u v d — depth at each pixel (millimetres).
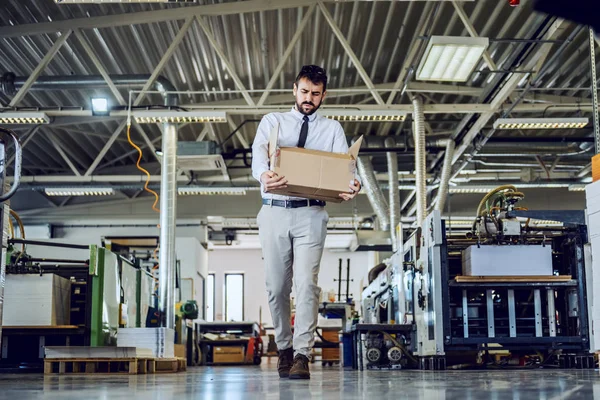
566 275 5273
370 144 12953
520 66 9000
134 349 4914
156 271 9617
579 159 14336
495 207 5254
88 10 8797
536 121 9859
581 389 2021
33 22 9031
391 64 10336
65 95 11219
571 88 9625
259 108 9344
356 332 6512
